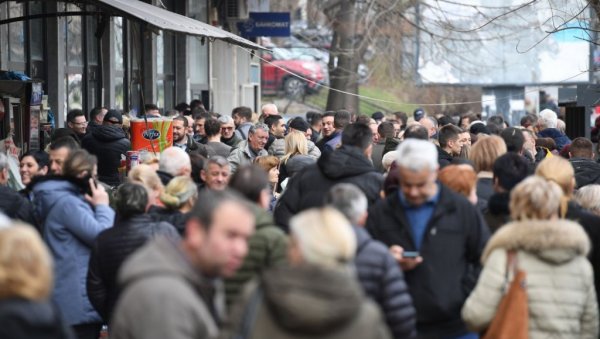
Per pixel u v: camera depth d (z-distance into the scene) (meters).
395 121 41.91
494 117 50.66
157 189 18.95
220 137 34.31
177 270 11.09
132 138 27.84
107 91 44.88
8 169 22.19
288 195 18.58
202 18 59.72
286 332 9.95
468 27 71.19
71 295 18.78
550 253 14.45
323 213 11.30
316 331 9.77
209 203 11.10
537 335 14.59
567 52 81.69
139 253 11.23
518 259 14.64
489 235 15.95
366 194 18.27
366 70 78.44
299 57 100.00
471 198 17.56
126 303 10.94
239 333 10.17
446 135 25.89
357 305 9.80
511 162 17.30
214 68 64.06
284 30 62.69
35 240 10.59
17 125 30.22
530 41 77.81
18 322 10.37
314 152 30.34
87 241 18.67
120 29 47.00
